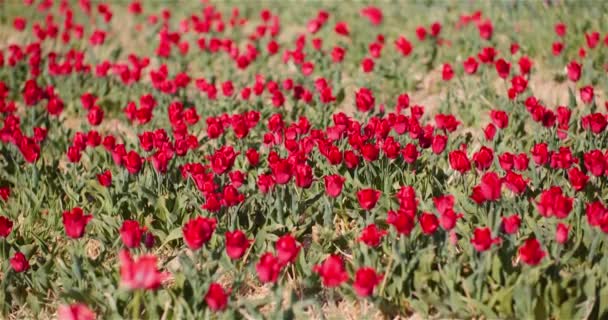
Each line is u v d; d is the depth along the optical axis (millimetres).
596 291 3592
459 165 4340
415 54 8070
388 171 4867
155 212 4625
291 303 3600
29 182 5246
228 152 4527
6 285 4043
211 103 6938
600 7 8539
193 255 4121
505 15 9172
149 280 3023
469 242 3930
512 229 3615
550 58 7449
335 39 9500
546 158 4375
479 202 4016
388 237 4070
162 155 4590
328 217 4398
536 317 3547
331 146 4637
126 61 9484
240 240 3510
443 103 6625
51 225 4762
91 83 7949
